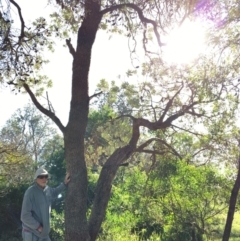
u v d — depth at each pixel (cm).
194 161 1301
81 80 969
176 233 1478
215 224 1421
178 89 1119
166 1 972
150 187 1407
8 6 855
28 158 2214
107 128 1274
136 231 1736
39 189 773
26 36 916
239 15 949
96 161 1303
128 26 1085
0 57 888
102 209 979
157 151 1112
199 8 939
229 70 1034
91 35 983
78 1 885
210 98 1059
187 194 1370
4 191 2012
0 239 1917
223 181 1348
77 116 955
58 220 1883
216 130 1148
